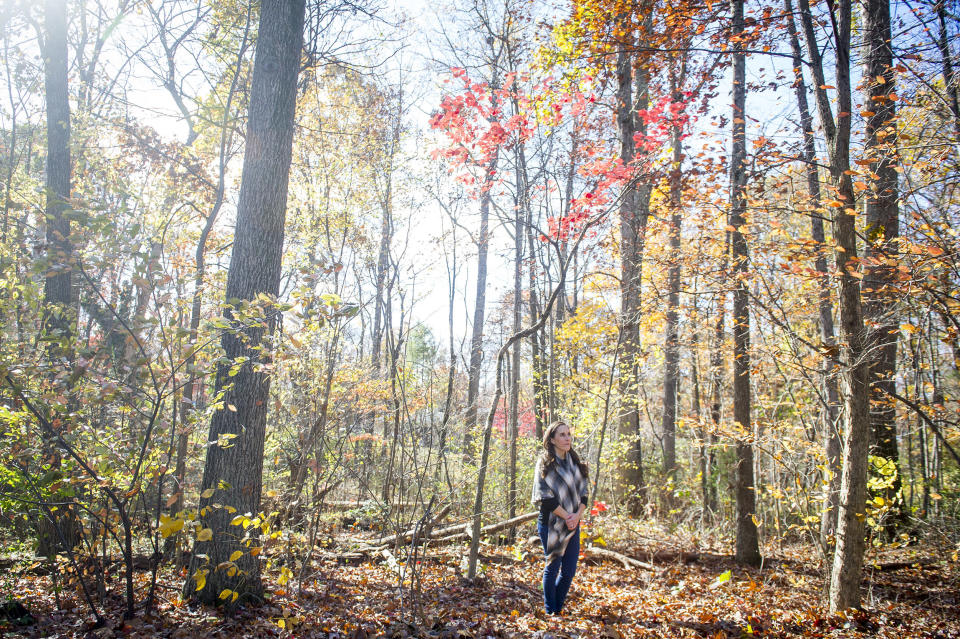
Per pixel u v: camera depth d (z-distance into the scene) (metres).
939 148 5.86
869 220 6.92
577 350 11.31
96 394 4.09
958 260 5.27
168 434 4.31
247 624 4.41
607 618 5.06
